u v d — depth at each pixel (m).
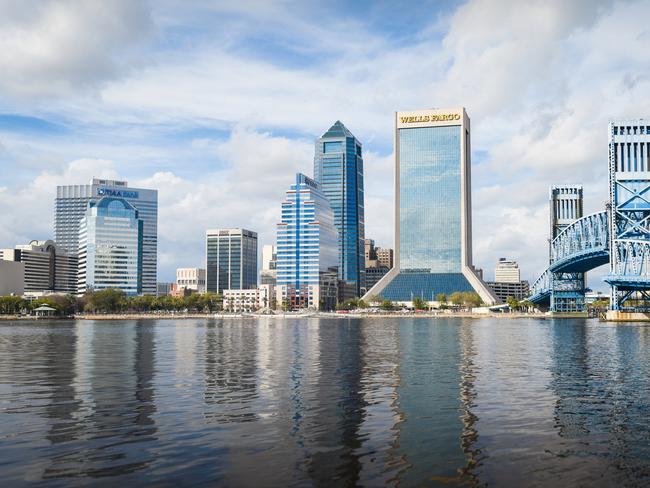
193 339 144.38
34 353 102.69
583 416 45.09
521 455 34.59
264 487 29.31
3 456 34.44
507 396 54.12
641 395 55.00
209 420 43.53
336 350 107.00
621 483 30.06
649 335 156.38
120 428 41.12
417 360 88.00
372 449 35.69
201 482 29.98
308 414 45.62
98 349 111.25
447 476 30.92
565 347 114.38
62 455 34.59
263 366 79.38
